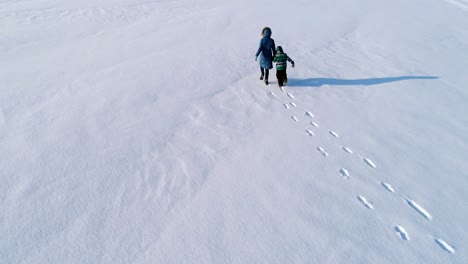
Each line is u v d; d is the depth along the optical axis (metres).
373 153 4.14
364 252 2.66
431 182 3.68
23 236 2.59
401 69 7.12
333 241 2.74
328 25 10.14
